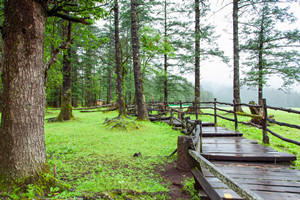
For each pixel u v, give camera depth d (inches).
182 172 146.3
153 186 122.5
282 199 95.0
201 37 547.8
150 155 188.7
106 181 127.0
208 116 530.3
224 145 195.8
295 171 134.0
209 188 90.9
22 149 102.3
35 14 107.0
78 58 901.2
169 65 676.7
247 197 52.8
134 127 329.1
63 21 220.4
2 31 103.2
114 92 1419.8
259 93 595.2
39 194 96.4
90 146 220.8
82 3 155.2
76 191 105.5
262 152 167.2
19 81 102.2
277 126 356.8
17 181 97.8
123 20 599.5
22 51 102.5
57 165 155.0
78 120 447.5
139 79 418.9
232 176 124.8
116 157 181.5
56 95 1088.2
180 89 714.8
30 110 106.4
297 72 516.4
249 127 333.4
